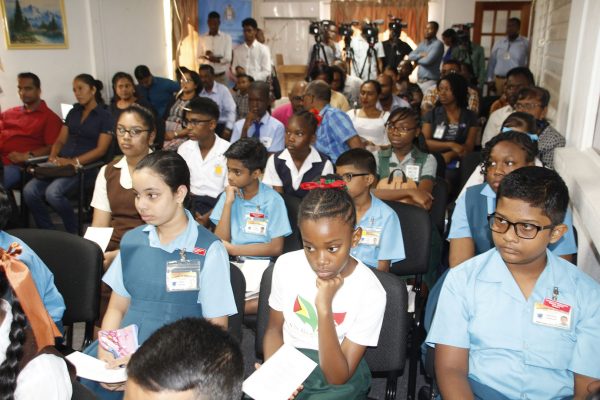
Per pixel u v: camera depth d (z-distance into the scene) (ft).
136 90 20.21
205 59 28.43
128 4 23.47
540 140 12.09
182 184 6.03
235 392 3.15
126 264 6.24
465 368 5.11
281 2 35.32
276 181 11.29
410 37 35.32
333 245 5.14
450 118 15.69
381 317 5.58
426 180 10.40
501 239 4.79
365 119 15.90
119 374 5.32
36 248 6.82
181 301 6.07
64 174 13.97
